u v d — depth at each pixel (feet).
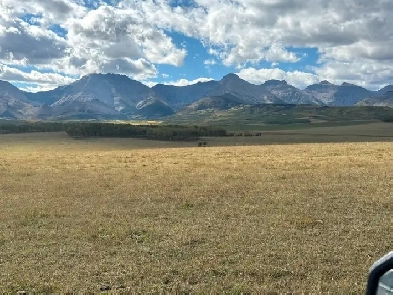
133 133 469.98
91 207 64.75
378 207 59.72
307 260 36.91
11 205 68.44
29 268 36.29
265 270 34.47
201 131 466.70
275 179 89.97
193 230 48.98
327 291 29.86
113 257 39.52
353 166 110.83
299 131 545.85
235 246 41.73
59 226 52.70
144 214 58.90
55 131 522.47
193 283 32.71
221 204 64.90
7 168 133.49
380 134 455.63
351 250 39.58
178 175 102.01
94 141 399.44
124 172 113.91
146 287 31.45
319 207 60.39
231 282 32.09
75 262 38.04
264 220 53.26
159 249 41.78
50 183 94.58
